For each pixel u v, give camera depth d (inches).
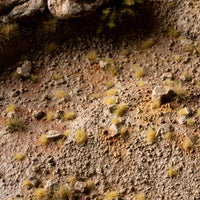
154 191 9.5
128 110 10.5
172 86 10.9
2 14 12.1
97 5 11.7
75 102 11.2
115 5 12.0
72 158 10.0
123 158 9.9
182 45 11.9
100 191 9.6
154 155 9.8
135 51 12.1
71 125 10.7
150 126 10.1
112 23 11.9
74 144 10.2
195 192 9.3
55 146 10.3
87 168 9.9
